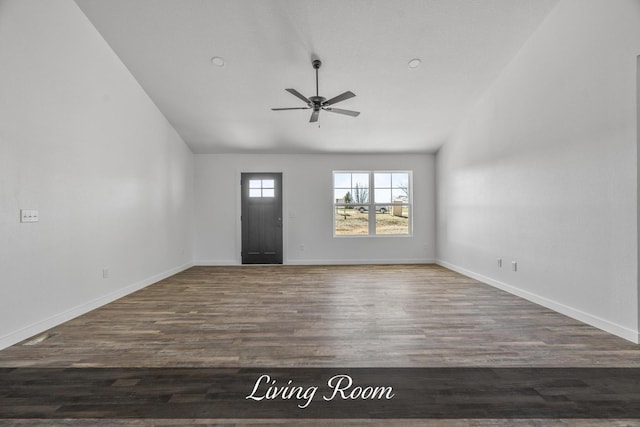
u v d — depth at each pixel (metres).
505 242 4.24
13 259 2.56
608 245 2.72
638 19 2.47
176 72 4.29
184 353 2.35
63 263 3.10
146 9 3.38
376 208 6.81
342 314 3.25
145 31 3.64
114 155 3.95
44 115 2.88
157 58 4.04
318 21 3.52
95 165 3.59
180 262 5.95
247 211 6.66
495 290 4.27
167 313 3.32
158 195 5.11
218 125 5.59
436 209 6.65
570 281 3.14
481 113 4.82
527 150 3.79
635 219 2.49
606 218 2.74
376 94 4.74
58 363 2.20
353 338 2.61
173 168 5.66
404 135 5.95
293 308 3.48
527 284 3.80
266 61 4.09
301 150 6.52
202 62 4.11
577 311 3.05
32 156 2.75
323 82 4.47
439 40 3.77
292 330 2.81
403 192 6.83
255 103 4.96
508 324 2.93
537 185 3.62
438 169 6.54
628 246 2.55
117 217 4.01
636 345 2.45
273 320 3.08
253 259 6.65
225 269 6.10
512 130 4.07
